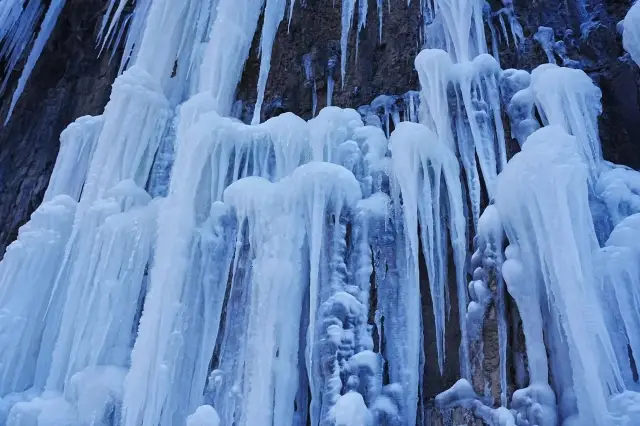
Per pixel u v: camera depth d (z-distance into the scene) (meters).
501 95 6.89
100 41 11.23
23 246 7.86
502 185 5.66
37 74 11.42
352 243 6.32
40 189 10.11
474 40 7.85
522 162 5.45
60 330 7.14
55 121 10.73
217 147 7.15
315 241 6.13
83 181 8.88
